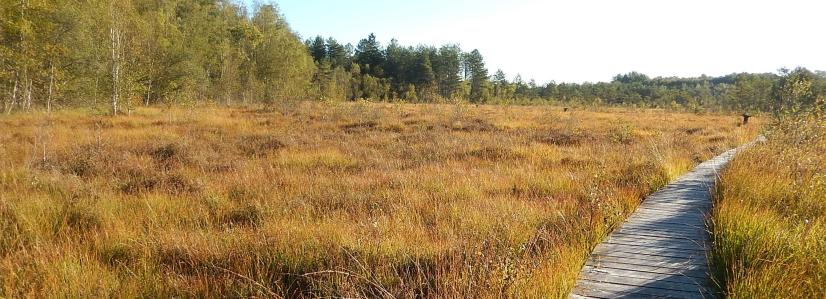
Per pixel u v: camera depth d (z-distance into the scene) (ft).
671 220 20.80
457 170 31.91
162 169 31.35
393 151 40.65
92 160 32.81
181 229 19.67
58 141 42.75
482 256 14.88
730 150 44.98
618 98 235.61
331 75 185.98
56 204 22.09
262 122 65.21
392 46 253.03
